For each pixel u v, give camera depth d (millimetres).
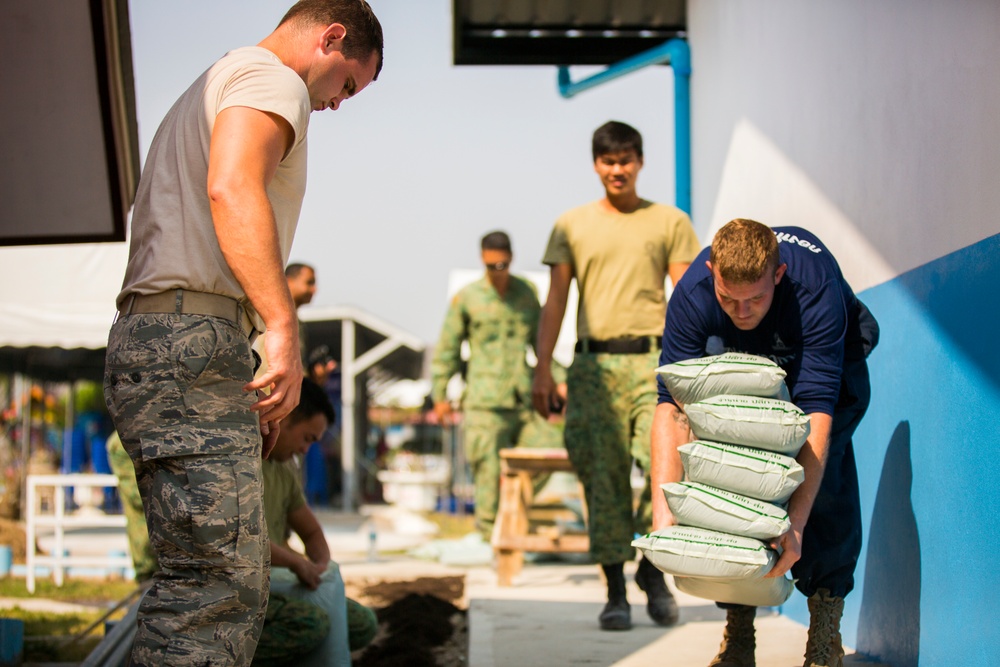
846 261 3809
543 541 5848
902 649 3248
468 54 7199
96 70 3664
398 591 6262
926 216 3070
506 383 7383
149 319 2199
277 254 2168
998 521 2596
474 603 5051
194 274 2205
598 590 5617
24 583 7445
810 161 4152
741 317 2650
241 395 2254
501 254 7258
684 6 6781
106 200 3721
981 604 2686
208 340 2197
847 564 2945
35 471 14266
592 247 4293
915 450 3164
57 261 9055
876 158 3469
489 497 7445
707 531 2582
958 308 2838
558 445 7484
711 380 2713
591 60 7223
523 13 6914
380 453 19500
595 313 4293
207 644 2137
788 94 4422
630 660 3551
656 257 4273
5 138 3672
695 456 2605
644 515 4406
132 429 2178
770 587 2607
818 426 2729
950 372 2895
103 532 12172
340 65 2463
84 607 6234
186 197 2246
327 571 3943
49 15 3641
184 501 2133
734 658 3148
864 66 3547
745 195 5141
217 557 2146
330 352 17516
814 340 2779
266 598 2248
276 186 2357
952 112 2857
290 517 4156
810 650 2959
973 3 2715
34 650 4633
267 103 2230
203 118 2271
